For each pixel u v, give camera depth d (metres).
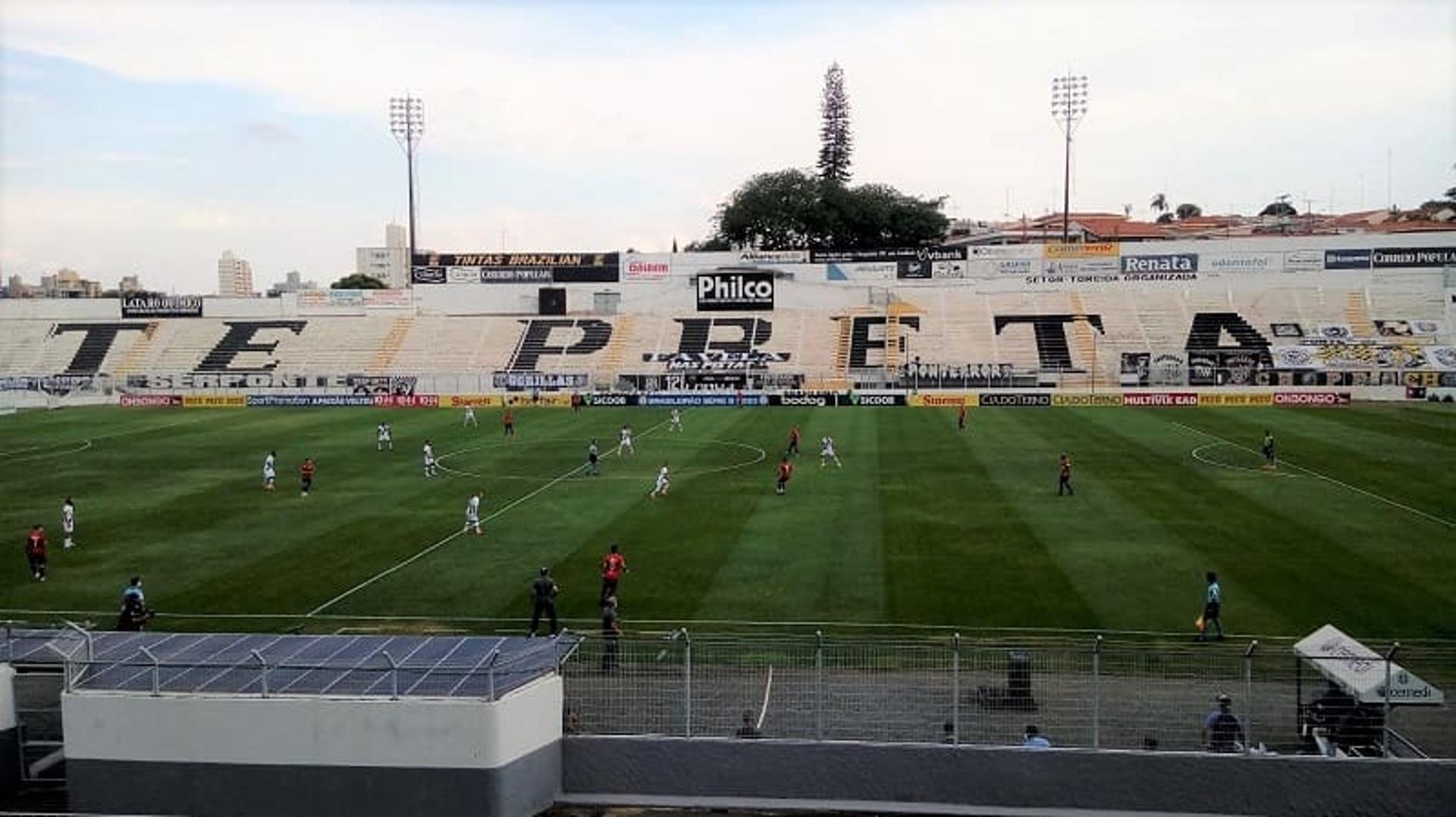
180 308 103.19
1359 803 18.14
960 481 47.34
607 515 41.19
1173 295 95.31
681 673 22.58
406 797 18.25
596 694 21.44
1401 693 18.94
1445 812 17.97
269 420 74.19
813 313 98.88
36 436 66.44
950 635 26.53
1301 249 93.88
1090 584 30.86
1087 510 40.84
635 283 101.38
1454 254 91.06
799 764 19.05
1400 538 35.91
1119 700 21.11
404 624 28.34
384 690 18.58
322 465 54.12
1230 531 37.06
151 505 44.09
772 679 22.25
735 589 30.86
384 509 42.91
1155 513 40.16
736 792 19.19
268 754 18.42
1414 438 58.62
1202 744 19.08
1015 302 96.75
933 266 98.50
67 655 19.47
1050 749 18.64
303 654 20.38
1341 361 82.94
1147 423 66.94
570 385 86.06
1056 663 23.17
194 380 89.81
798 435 60.12
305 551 36.06
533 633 26.83
